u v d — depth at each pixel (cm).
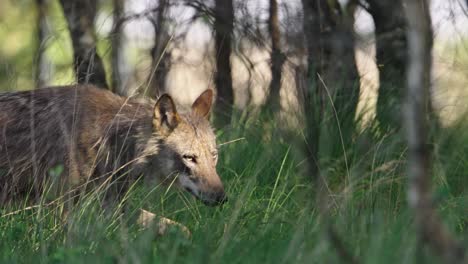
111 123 1080
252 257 746
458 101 1332
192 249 805
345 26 1391
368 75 1543
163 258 765
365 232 796
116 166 1071
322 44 1362
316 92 1330
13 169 1088
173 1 1456
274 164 1239
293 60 1383
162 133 1069
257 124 1403
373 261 671
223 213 997
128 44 1638
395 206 995
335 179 1166
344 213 889
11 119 1103
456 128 1284
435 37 1359
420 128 502
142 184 1091
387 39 1392
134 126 1085
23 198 1098
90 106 1092
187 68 1631
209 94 1123
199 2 1465
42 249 833
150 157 1076
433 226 498
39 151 1081
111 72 1622
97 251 789
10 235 923
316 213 923
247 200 1041
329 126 1259
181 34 1482
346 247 712
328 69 1359
